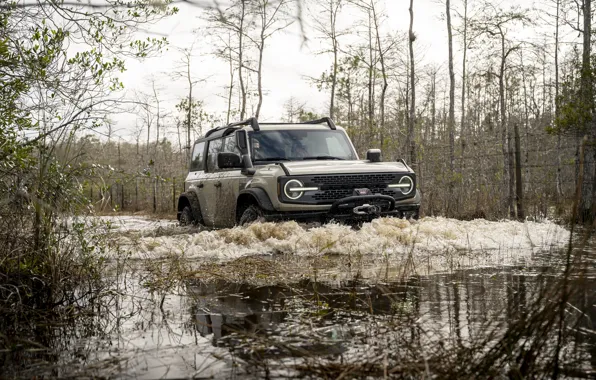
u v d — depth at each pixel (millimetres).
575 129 12727
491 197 14148
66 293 4125
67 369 2322
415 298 3584
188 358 2428
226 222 8625
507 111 27219
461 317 3006
